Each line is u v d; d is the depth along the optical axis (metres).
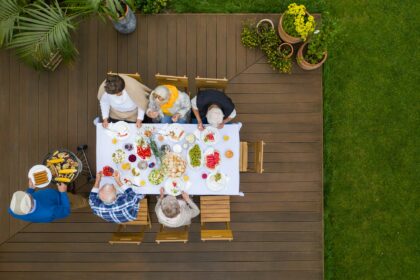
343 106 4.88
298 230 4.74
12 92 4.77
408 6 4.86
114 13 3.80
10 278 4.66
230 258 4.71
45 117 4.78
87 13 3.87
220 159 3.86
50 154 4.23
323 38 4.39
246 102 4.79
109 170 3.82
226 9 4.82
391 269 4.84
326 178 4.84
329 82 4.85
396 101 4.86
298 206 4.76
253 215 4.75
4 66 4.79
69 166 4.14
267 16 4.80
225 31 4.81
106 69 4.81
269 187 4.76
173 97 3.65
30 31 3.77
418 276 4.84
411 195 4.88
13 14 3.59
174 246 4.71
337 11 4.88
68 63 4.26
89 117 4.79
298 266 4.71
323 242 4.74
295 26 4.30
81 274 4.68
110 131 3.88
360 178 4.87
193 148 3.83
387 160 4.89
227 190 3.87
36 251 4.68
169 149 3.86
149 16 4.81
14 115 4.77
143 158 3.88
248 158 4.75
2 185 4.73
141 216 4.28
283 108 4.79
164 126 3.87
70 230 4.70
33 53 3.73
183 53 4.82
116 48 4.81
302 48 4.56
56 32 3.62
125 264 4.70
